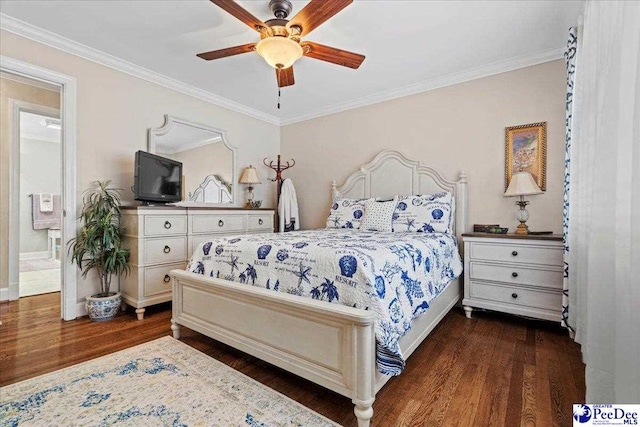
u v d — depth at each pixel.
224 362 1.95
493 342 2.25
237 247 2.01
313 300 1.55
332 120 4.20
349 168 4.03
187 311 2.21
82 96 2.72
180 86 3.44
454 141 3.23
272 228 4.12
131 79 3.05
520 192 2.64
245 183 4.18
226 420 1.40
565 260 2.25
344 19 2.26
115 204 2.79
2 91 3.25
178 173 3.34
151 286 2.77
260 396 1.58
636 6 1.06
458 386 1.68
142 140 3.14
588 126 1.75
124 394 1.58
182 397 1.56
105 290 2.76
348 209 3.55
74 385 1.65
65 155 2.63
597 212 1.34
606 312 1.27
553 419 1.41
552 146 2.73
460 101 3.20
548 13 2.19
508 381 1.73
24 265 5.11
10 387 1.62
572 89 2.21
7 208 3.27
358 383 1.35
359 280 1.47
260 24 1.95
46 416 1.40
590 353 1.33
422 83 3.38
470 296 2.77
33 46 2.45
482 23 2.31
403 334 1.53
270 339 1.71
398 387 1.68
